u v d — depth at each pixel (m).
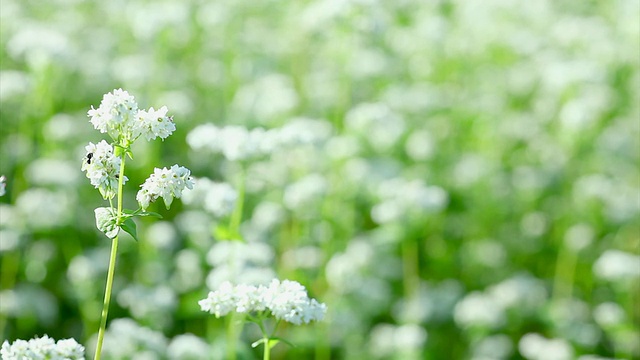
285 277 1.27
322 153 1.45
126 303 1.25
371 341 1.32
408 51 1.90
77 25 1.93
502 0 2.13
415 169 1.61
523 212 1.68
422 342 1.28
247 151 1.04
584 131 1.70
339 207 1.41
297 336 1.23
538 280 1.52
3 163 1.48
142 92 1.75
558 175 1.73
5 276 1.31
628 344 1.37
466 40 2.01
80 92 1.74
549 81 1.77
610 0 2.40
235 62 1.89
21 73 1.60
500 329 1.46
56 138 1.45
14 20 1.76
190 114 1.69
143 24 1.70
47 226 1.32
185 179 0.80
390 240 1.35
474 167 1.65
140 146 1.50
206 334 1.29
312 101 1.79
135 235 0.79
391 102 1.74
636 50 2.07
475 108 1.79
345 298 1.33
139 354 1.07
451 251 1.57
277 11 2.11
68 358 0.78
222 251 1.09
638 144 1.86
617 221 1.61
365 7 1.44
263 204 1.43
